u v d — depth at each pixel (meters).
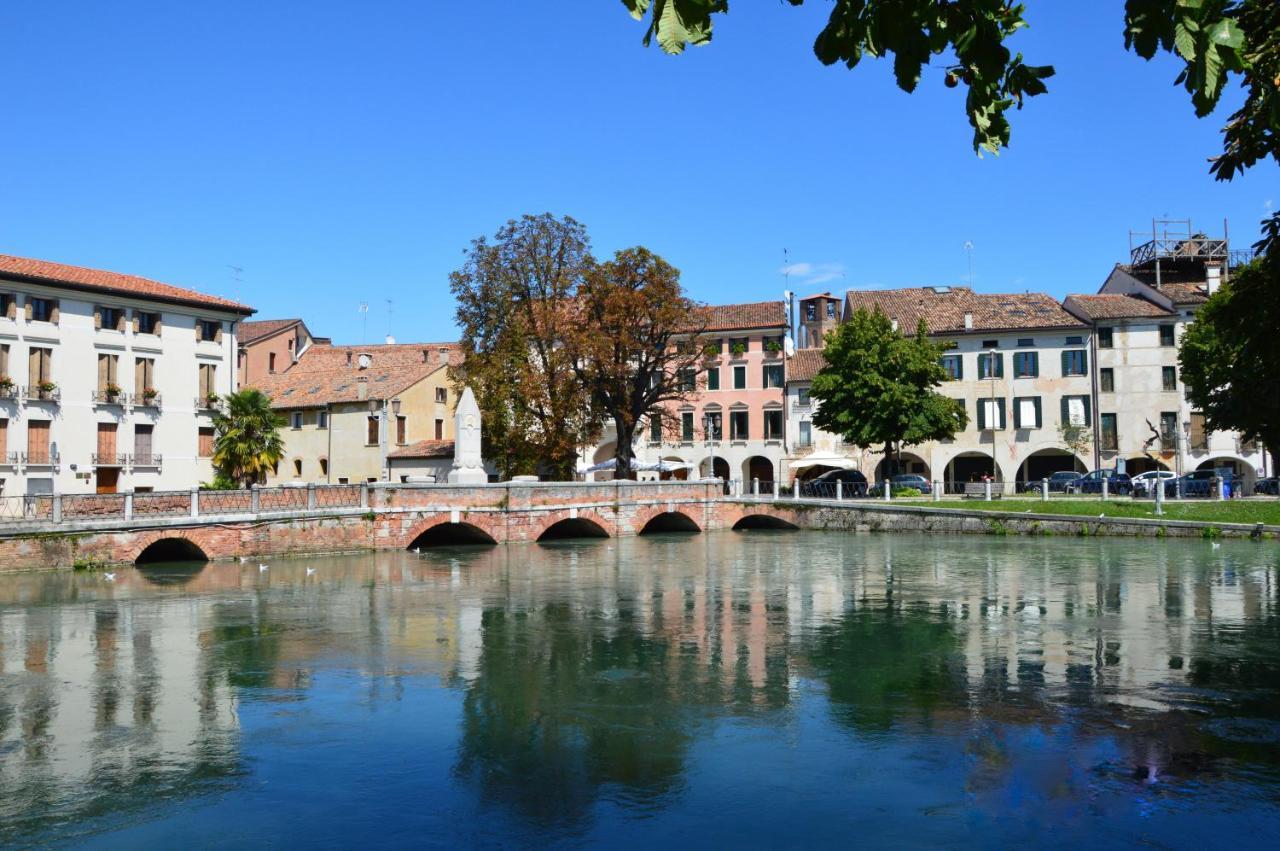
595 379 57.38
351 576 34.62
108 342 53.00
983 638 22.27
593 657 20.41
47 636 22.58
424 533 50.31
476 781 12.79
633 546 48.12
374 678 18.47
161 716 15.83
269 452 50.25
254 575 34.53
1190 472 61.41
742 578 34.31
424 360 74.94
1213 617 24.77
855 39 5.32
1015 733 14.66
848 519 57.12
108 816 11.65
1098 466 67.56
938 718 15.53
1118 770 12.95
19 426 49.00
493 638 22.61
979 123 5.49
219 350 59.03
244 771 13.20
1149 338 67.38
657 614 26.16
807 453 72.81
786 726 15.17
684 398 63.44
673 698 16.92
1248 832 10.90
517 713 15.99
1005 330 69.31
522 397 56.56
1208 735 14.44
